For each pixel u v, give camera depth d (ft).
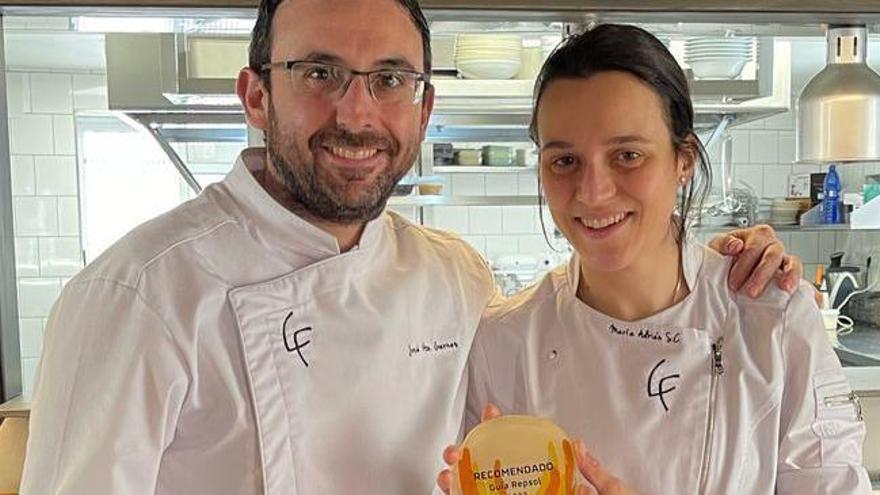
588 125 3.16
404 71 3.14
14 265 5.44
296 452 3.13
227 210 3.30
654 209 3.27
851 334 10.78
